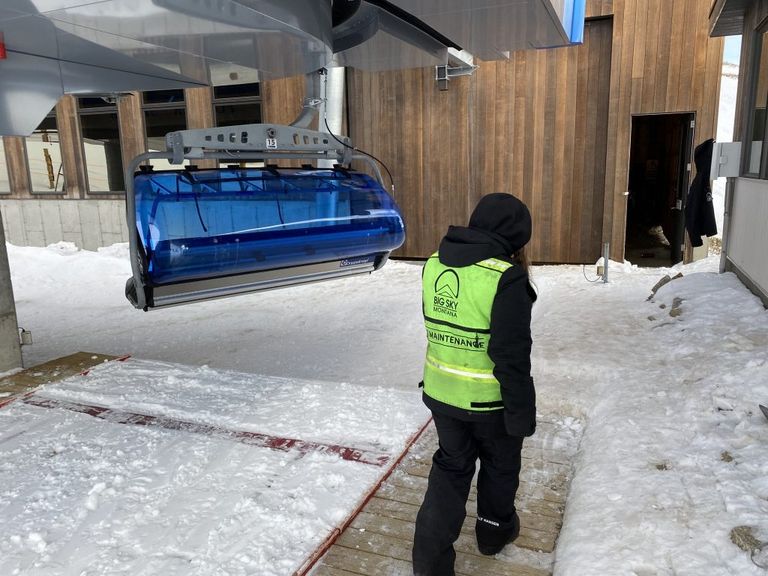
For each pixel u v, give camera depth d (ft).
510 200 6.94
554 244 33.96
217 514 9.21
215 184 13.58
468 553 8.25
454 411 6.95
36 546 8.59
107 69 20.44
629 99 30.68
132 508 9.48
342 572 7.95
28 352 22.85
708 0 28.58
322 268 15.25
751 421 10.62
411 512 9.21
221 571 7.89
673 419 11.25
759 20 19.47
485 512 7.82
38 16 12.67
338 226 15.03
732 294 19.02
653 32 29.78
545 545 8.41
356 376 18.69
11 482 10.40
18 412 13.56
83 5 11.75
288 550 8.29
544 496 9.70
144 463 10.91
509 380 6.45
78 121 41.88
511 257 7.01
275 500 9.50
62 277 36.83
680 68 29.63
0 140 43.68
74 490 10.09
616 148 31.27
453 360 6.93
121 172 42.14
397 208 16.69
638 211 42.65
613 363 14.98
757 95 20.08
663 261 34.37
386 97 35.86
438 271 7.02
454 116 34.63
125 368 16.47
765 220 17.30
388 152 36.47
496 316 6.46
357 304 28.35
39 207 43.91
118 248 41.45
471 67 32.86
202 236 12.91
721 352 14.52
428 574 7.22
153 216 12.46
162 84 21.76
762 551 7.11
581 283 27.48
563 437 12.03
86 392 14.53
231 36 13.80
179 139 13.16
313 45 14.75
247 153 14.44
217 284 13.53
